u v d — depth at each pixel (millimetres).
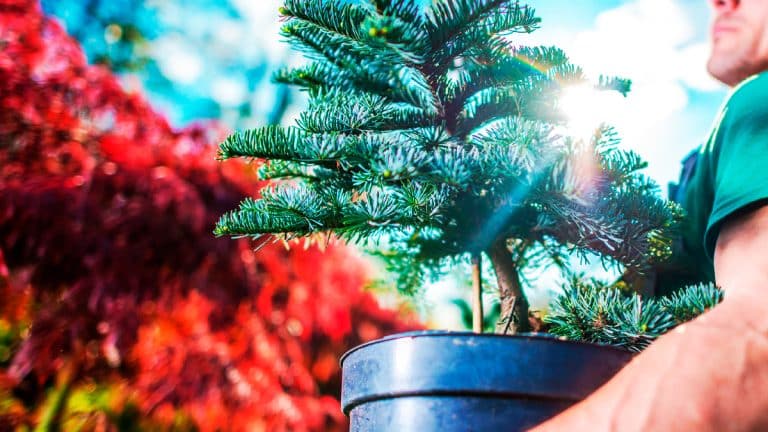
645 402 659
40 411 2715
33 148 2850
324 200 869
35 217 2734
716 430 643
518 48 911
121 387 2824
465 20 814
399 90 946
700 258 1001
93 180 2836
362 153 829
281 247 3072
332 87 990
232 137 875
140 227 2816
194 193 2904
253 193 3041
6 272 2664
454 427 716
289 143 863
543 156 789
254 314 2939
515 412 719
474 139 870
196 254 2887
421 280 1107
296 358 2971
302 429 2840
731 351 667
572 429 674
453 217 876
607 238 825
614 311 827
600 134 864
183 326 2834
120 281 2762
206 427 2748
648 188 902
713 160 942
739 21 1016
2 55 2893
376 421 756
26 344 2670
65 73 2990
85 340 2750
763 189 770
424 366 733
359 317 3195
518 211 900
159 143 2998
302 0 851
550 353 732
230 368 2830
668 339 688
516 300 919
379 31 774
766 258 741
